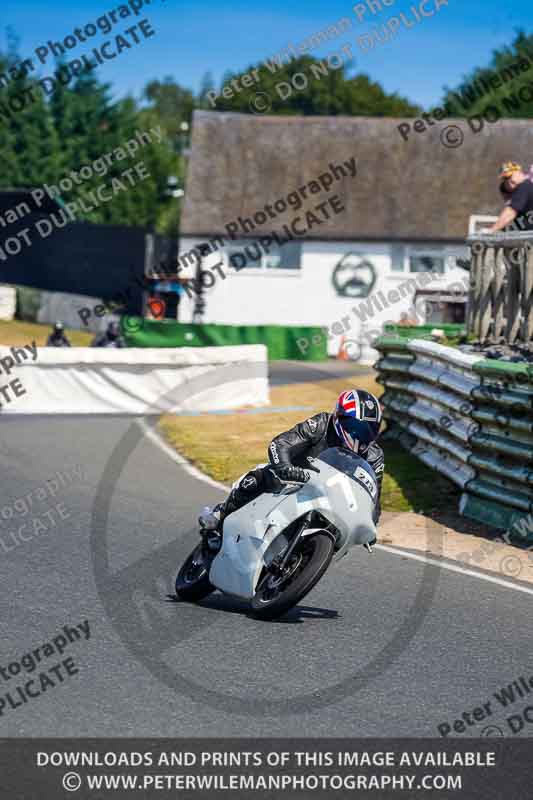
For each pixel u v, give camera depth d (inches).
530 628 582.9
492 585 676.7
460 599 637.3
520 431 818.8
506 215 1062.4
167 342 2491.4
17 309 3410.4
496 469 834.2
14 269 3531.0
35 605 583.8
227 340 2551.7
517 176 1069.8
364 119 3476.9
